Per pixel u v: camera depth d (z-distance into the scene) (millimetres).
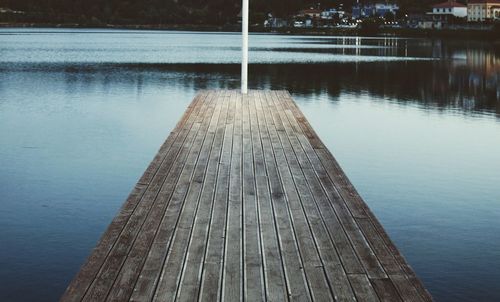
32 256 6477
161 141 13195
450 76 27969
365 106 18188
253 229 4363
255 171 6180
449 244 6793
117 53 46312
